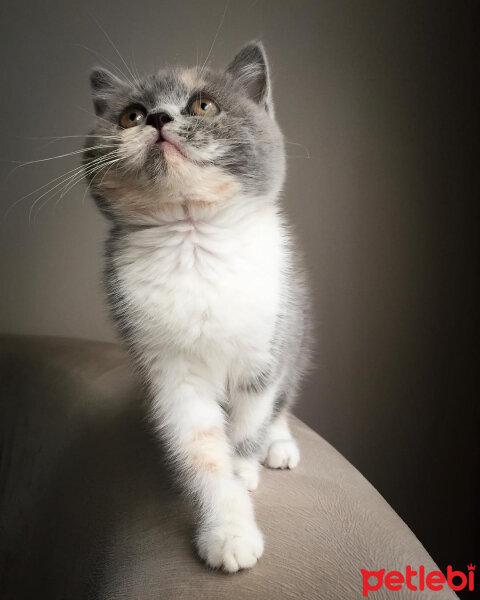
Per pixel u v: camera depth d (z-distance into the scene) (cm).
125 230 25
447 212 43
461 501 45
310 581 17
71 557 24
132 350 24
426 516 45
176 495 23
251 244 24
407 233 44
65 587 23
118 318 25
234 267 23
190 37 45
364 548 19
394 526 20
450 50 42
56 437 31
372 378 45
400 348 45
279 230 26
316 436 32
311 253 45
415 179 43
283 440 28
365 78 43
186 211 23
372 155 43
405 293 44
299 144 44
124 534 21
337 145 44
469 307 43
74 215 48
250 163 24
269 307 24
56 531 26
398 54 42
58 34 46
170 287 23
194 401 24
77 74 46
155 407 24
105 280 26
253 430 26
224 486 22
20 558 30
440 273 43
